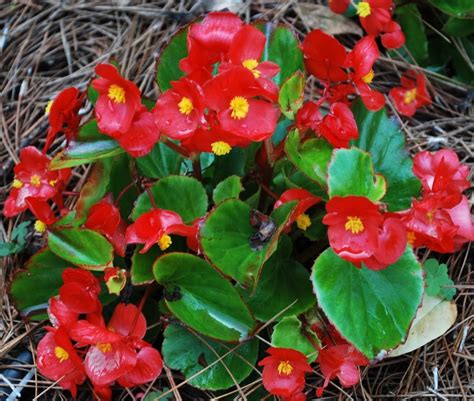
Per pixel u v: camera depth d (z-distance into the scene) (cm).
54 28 99
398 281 76
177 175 79
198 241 75
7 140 93
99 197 80
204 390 81
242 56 75
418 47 96
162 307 79
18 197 81
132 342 76
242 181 83
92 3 100
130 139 75
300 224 79
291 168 82
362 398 81
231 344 79
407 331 76
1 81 97
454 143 91
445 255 86
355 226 73
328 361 76
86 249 78
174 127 73
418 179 81
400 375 82
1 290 86
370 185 74
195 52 75
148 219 76
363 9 87
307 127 77
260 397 80
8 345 83
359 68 77
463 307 83
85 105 94
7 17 99
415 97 93
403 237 73
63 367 78
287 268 80
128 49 97
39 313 81
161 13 98
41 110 95
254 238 77
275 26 81
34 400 80
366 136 82
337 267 76
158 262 76
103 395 79
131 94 75
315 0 99
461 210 81
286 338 77
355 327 75
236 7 98
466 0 91
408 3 94
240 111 73
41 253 80
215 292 77
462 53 95
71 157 77
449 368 82
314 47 78
